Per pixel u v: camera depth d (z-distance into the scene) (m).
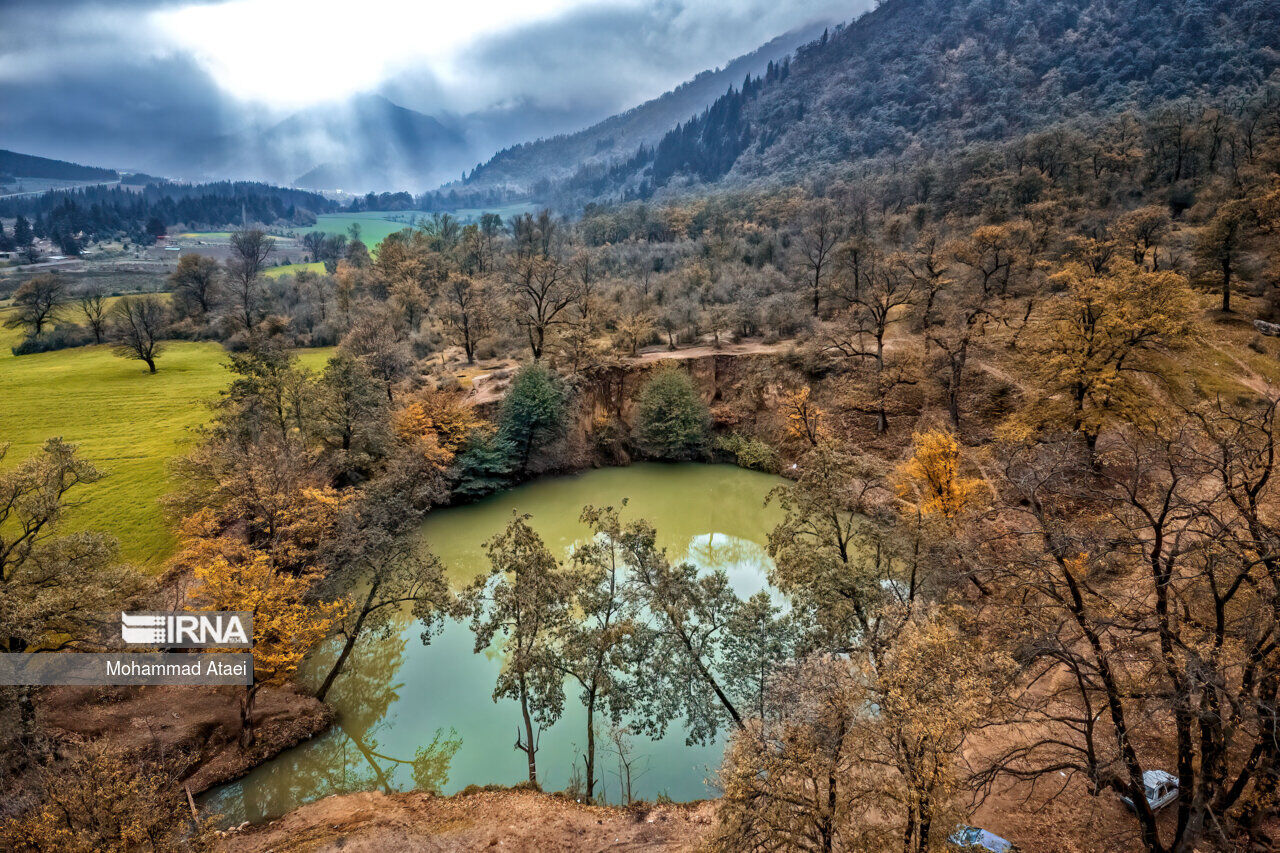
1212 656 14.47
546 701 23.70
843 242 80.12
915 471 35.84
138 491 42.34
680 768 24.91
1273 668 14.55
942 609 22.28
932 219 103.00
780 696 17.52
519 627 23.77
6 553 24.89
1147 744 20.55
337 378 47.38
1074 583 16.73
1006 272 64.50
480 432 52.75
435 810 22.55
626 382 64.25
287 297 106.38
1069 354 40.31
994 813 19.52
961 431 49.81
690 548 47.66
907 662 14.66
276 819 22.86
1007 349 53.56
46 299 95.75
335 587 33.78
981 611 24.69
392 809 22.78
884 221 102.75
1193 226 70.44
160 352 77.25
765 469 59.16
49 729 23.28
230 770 24.25
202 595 26.44
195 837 16.78
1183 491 28.19
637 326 69.75
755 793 14.13
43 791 18.11
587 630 24.38
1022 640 17.73
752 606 23.48
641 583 24.67
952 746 13.59
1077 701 23.53
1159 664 15.81
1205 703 14.57
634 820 21.50
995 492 37.34
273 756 25.42
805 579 24.36
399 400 55.06
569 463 60.03
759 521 52.06
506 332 77.50
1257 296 55.78
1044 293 61.78
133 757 23.00
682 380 61.84
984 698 15.09
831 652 19.81
